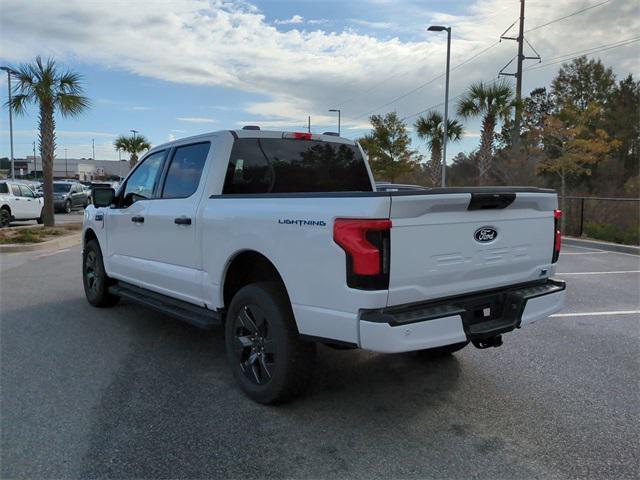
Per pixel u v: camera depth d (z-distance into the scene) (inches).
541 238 161.8
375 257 123.7
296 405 154.8
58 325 238.2
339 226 127.9
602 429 140.6
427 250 132.2
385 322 122.8
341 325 130.1
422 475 118.6
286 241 142.2
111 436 135.1
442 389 167.6
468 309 142.0
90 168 3833.7
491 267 147.4
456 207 136.3
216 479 116.6
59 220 929.5
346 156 219.9
